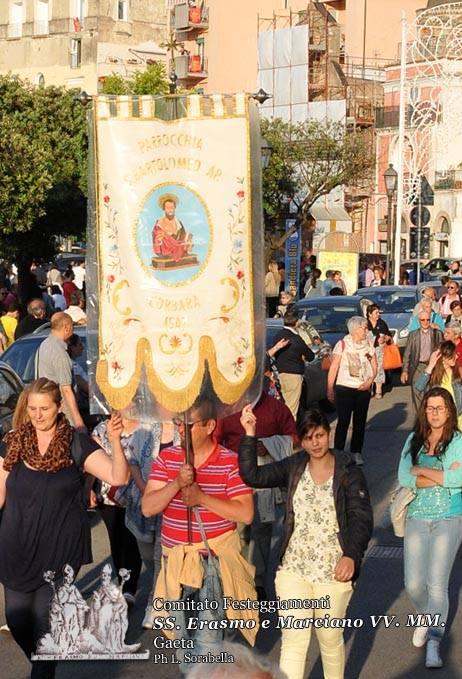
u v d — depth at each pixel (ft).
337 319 81.51
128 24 261.24
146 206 24.64
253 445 25.44
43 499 25.12
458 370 43.24
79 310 72.54
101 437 32.42
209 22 250.16
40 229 137.90
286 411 33.63
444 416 29.19
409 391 83.25
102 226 24.72
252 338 24.91
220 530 25.17
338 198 218.59
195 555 25.03
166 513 25.39
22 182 121.08
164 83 198.80
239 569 25.26
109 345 24.85
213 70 249.14
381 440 64.34
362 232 221.46
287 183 187.32
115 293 24.75
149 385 24.73
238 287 24.73
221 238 24.66
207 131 24.57
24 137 124.36
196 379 24.68
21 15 270.05
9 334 74.90
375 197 221.05
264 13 243.60
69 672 28.58
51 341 42.24
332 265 140.05
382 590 35.55
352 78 224.94
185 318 24.70
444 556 29.25
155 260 24.67
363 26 235.20
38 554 25.21
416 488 29.45
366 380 54.70
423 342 61.16
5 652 30.04
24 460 25.35
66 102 150.82
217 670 13.25
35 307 68.64
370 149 207.10
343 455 25.72
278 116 225.76
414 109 210.59
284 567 25.75
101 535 42.34
